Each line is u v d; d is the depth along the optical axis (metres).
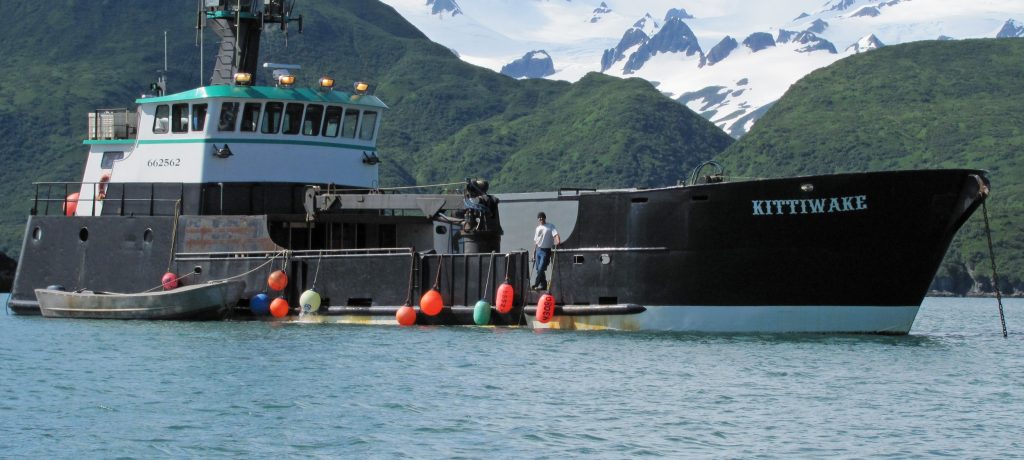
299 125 41.31
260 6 43.69
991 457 21.61
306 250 39.06
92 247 42.47
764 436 23.03
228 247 39.91
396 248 38.03
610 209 35.09
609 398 26.30
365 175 42.94
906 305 33.72
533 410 25.16
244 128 40.78
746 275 33.81
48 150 188.00
